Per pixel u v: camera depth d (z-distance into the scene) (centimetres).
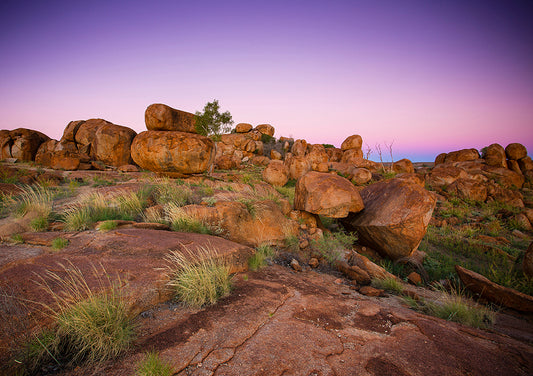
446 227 1276
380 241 716
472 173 2559
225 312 285
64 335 212
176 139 1313
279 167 2031
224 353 214
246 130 4266
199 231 577
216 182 1346
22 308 228
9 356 186
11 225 483
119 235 456
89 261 344
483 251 961
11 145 2172
